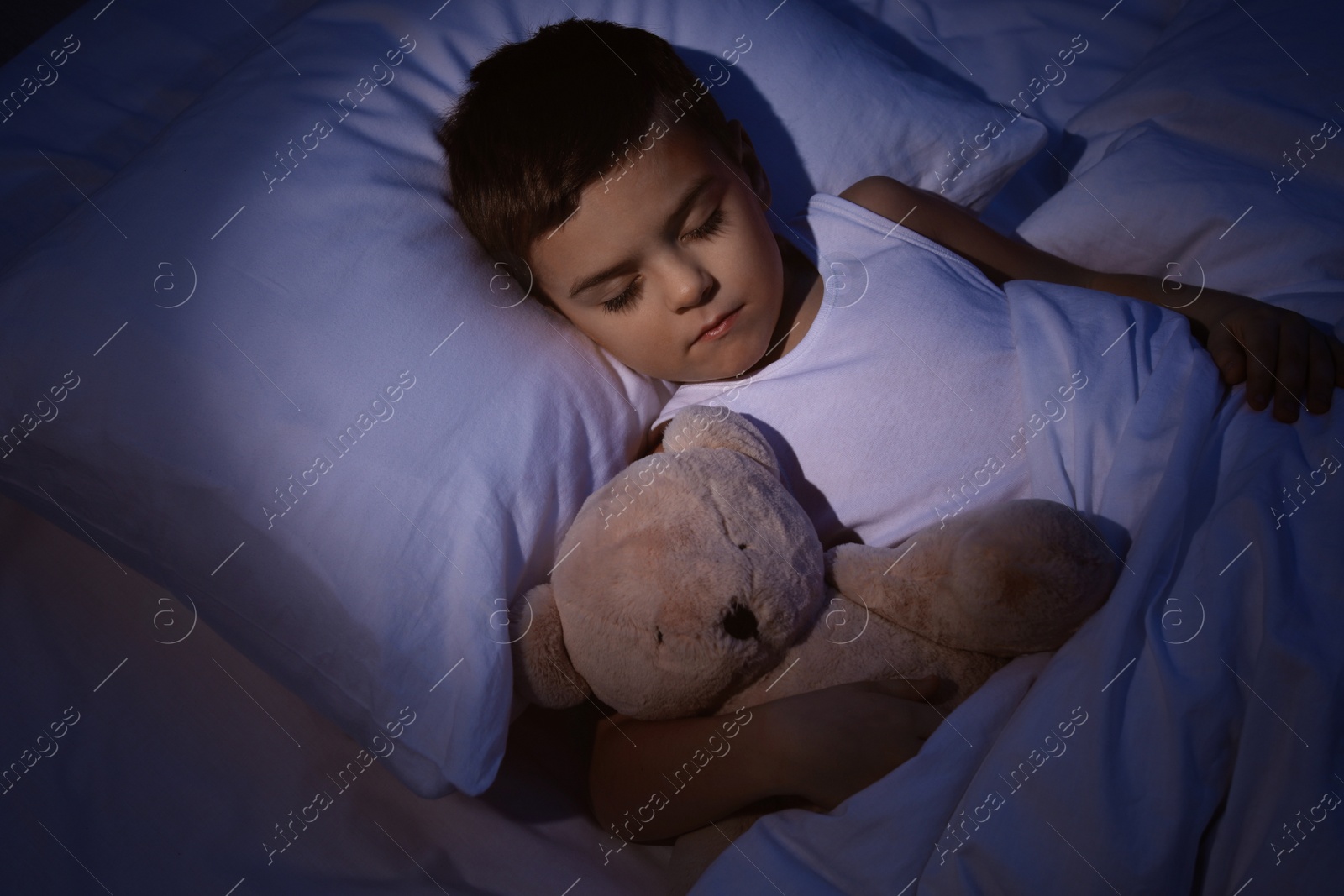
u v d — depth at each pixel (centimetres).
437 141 97
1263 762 63
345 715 81
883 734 72
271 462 78
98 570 102
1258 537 70
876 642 78
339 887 79
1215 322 92
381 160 93
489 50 105
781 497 78
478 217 89
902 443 89
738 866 70
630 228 81
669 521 73
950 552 75
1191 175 104
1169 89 115
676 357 90
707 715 79
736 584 69
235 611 82
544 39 91
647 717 77
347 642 78
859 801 69
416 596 77
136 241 83
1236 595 69
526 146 82
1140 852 61
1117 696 67
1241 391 85
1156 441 81
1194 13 127
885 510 89
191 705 92
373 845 83
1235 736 65
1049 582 70
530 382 86
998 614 72
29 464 84
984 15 142
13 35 141
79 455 81
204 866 80
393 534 77
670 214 81
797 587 73
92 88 117
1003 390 90
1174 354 87
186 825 83
